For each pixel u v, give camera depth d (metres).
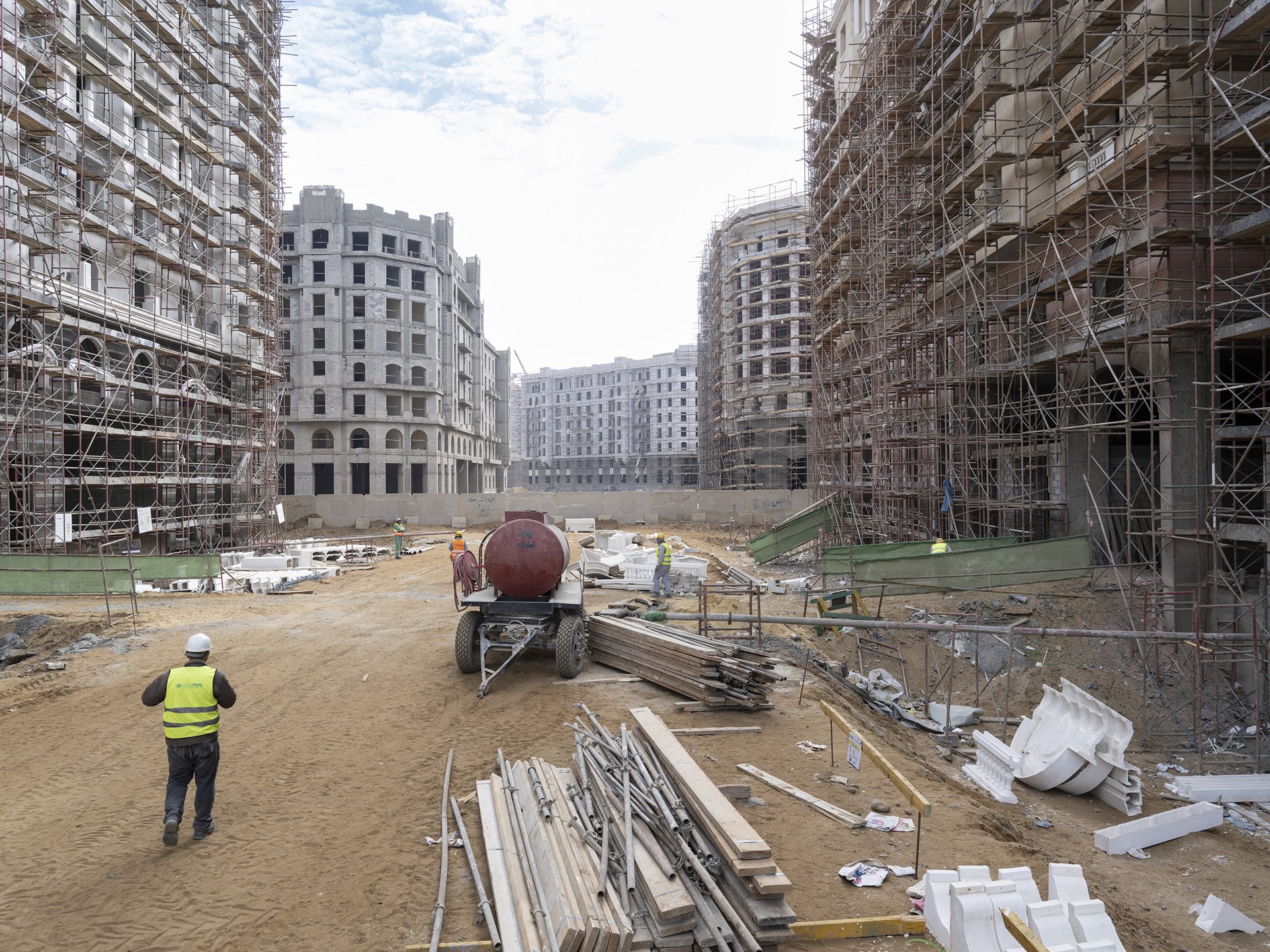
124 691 13.79
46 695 13.60
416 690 13.35
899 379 31.17
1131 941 7.21
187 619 20.12
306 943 6.17
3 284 24.08
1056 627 18.72
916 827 7.96
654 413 132.38
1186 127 17.38
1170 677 16.98
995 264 24.69
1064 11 21.50
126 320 30.25
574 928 5.61
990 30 23.64
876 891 6.86
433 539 47.47
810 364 69.81
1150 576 20.38
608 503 56.41
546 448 148.25
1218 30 15.23
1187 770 13.88
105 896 6.89
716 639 14.24
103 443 32.22
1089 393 20.78
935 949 6.13
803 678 13.38
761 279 75.31
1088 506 22.52
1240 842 10.55
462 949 6.01
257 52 42.66
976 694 16.77
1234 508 17.06
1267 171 17.62
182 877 7.17
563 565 13.95
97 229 28.77
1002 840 8.27
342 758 10.18
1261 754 14.34
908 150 27.77
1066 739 12.20
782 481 69.94
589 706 12.11
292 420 63.41
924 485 30.95
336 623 19.73
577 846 6.92
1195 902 8.86
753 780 9.38
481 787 8.65
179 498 37.09
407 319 67.62
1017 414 24.34
